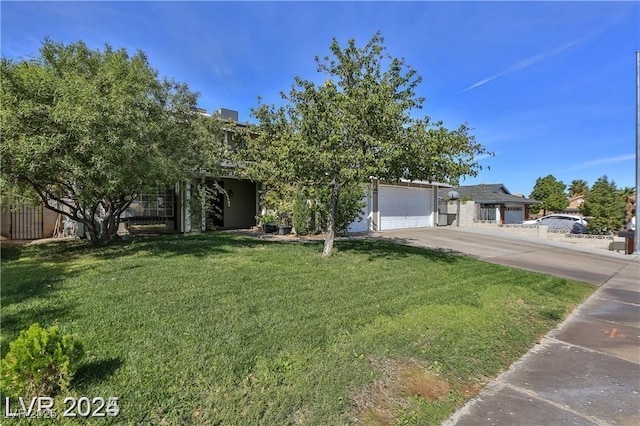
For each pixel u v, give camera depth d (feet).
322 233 47.50
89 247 30.91
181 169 31.01
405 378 10.93
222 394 9.06
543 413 9.77
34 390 8.23
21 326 12.41
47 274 20.11
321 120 24.90
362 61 26.55
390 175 26.35
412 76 26.53
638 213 48.93
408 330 14.25
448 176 26.05
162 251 28.84
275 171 26.84
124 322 13.05
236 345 11.64
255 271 22.18
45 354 8.21
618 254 48.67
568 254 44.65
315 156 24.18
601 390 11.20
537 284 24.86
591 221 65.57
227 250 30.04
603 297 24.31
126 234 42.22
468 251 40.57
